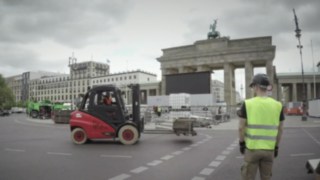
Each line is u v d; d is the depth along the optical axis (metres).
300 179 7.30
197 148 13.19
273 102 4.41
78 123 14.98
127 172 8.25
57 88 148.00
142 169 8.64
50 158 10.65
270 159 4.36
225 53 70.00
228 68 70.38
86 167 8.97
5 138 17.98
